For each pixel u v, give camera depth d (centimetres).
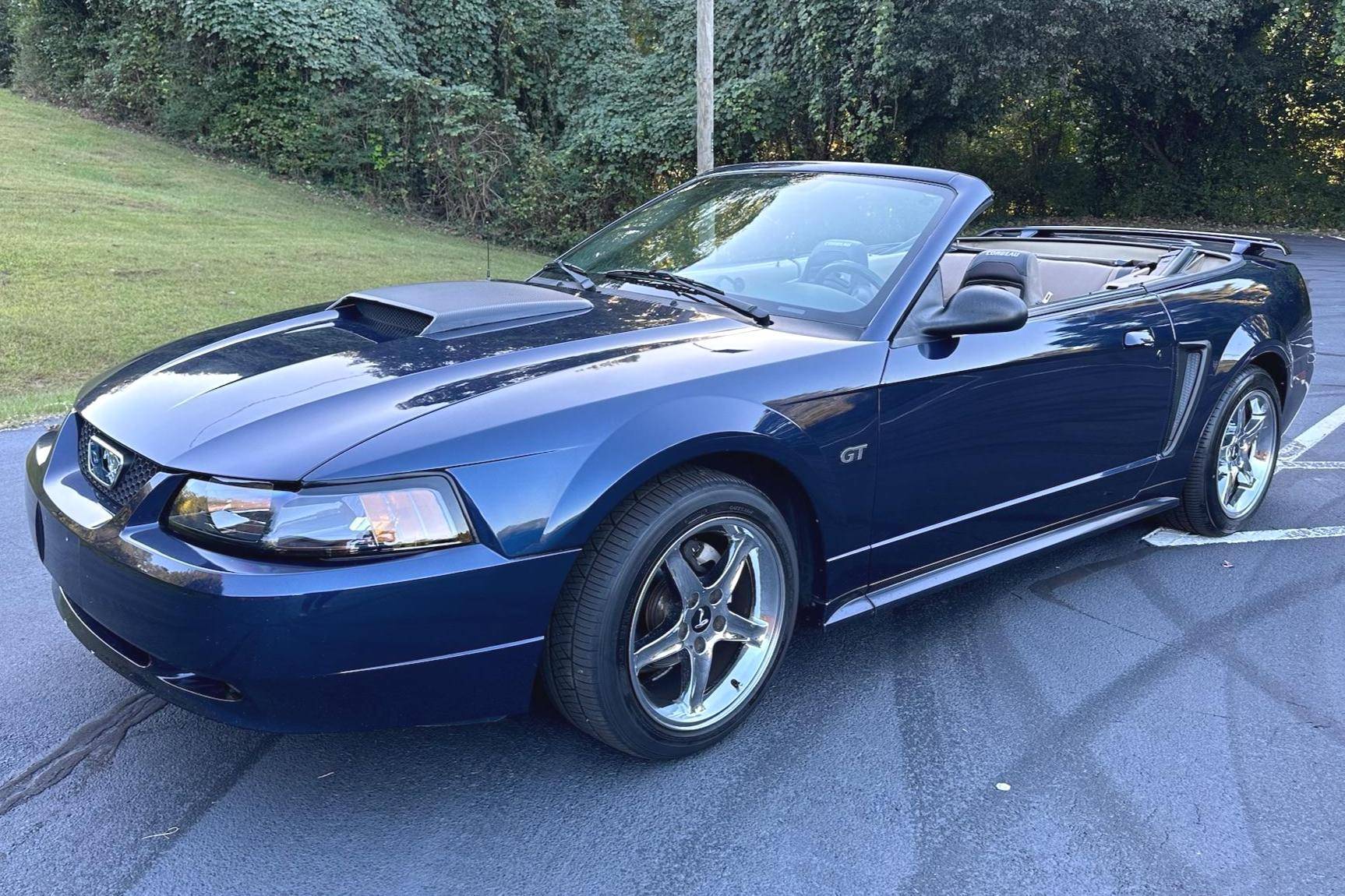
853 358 275
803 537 279
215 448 213
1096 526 372
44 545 248
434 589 205
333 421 218
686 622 250
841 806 242
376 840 224
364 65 1606
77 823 226
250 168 1605
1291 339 448
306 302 895
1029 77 1723
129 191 1297
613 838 227
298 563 200
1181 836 235
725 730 262
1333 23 2216
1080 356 334
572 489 218
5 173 1258
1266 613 360
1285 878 221
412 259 1200
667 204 382
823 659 317
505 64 1908
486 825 230
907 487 290
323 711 207
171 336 757
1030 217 2500
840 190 340
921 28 1599
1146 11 1680
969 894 213
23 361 678
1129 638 337
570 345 262
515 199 1642
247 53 1562
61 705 273
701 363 255
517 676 223
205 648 200
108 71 1675
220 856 217
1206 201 2442
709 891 212
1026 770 259
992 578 388
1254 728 283
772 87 1692
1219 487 423
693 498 237
